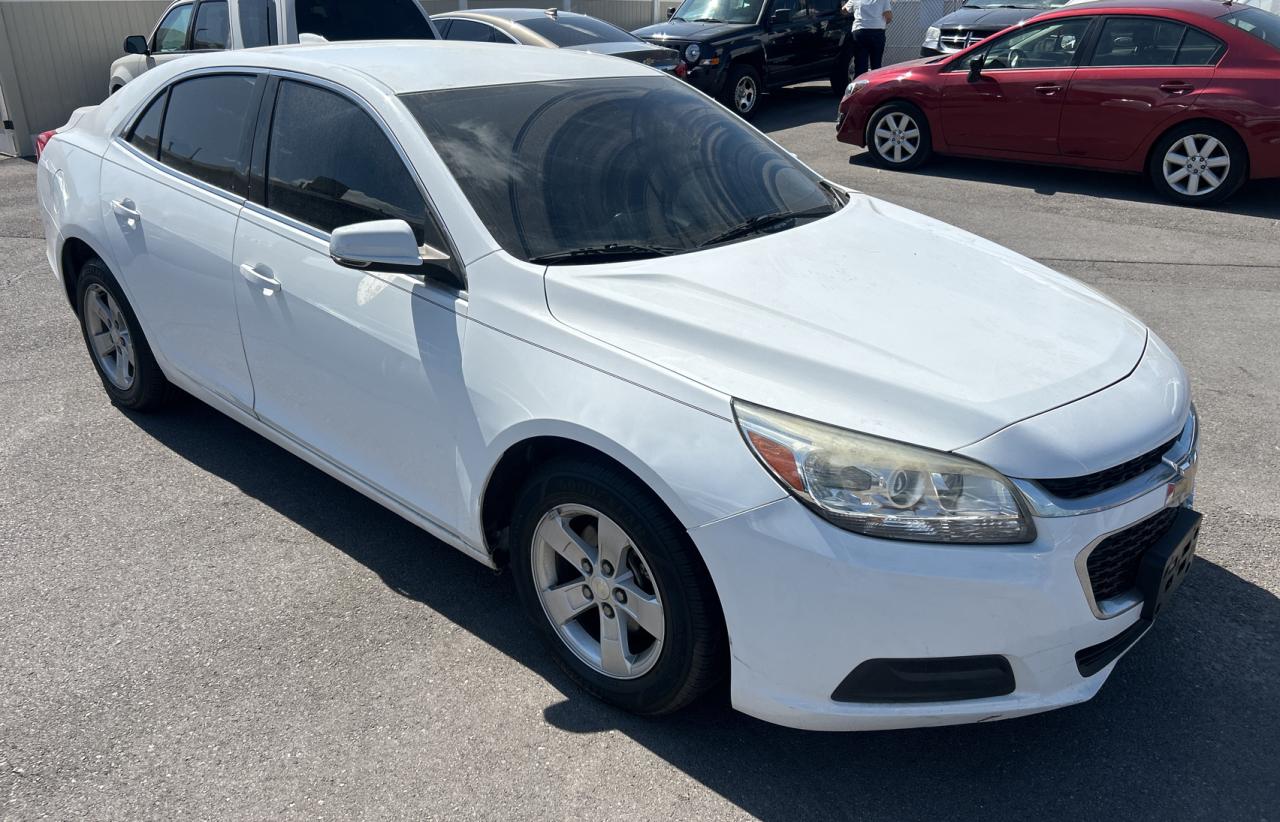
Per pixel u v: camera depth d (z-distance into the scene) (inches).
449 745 110.9
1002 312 116.3
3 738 111.0
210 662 123.6
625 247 122.8
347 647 126.7
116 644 126.6
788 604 95.8
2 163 466.0
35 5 482.3
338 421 136.7
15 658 123.9
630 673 112.1
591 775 107.0
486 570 143.6
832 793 105.1
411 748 110.3
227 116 153.4
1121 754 109.7
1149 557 102.2
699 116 152.6
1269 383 201.8
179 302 158.1
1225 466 169.5
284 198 141.9
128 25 526.9
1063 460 95.3
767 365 102.3
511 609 134.9
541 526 115.4
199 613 132.9
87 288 182.2
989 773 107.6
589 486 107.3
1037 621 93.8
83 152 179.2
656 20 801.6
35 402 195.6
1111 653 101.8
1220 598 135.0
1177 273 270.1
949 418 96.4
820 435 96.0
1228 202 345.7
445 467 122.7
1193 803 103.1
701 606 102.2
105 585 138.4
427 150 126.1
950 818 102.0
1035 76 363.9
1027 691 96.8
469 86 138.3
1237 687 119.2
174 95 165.3
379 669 122.8
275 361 143.3
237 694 118.2
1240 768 107.5
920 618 93.1
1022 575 92.6
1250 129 323.6
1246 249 291.6
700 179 138.7
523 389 111.6
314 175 138.3
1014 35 373.1
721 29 503.2
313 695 118.3
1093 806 103.1
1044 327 114.3
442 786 105.3
